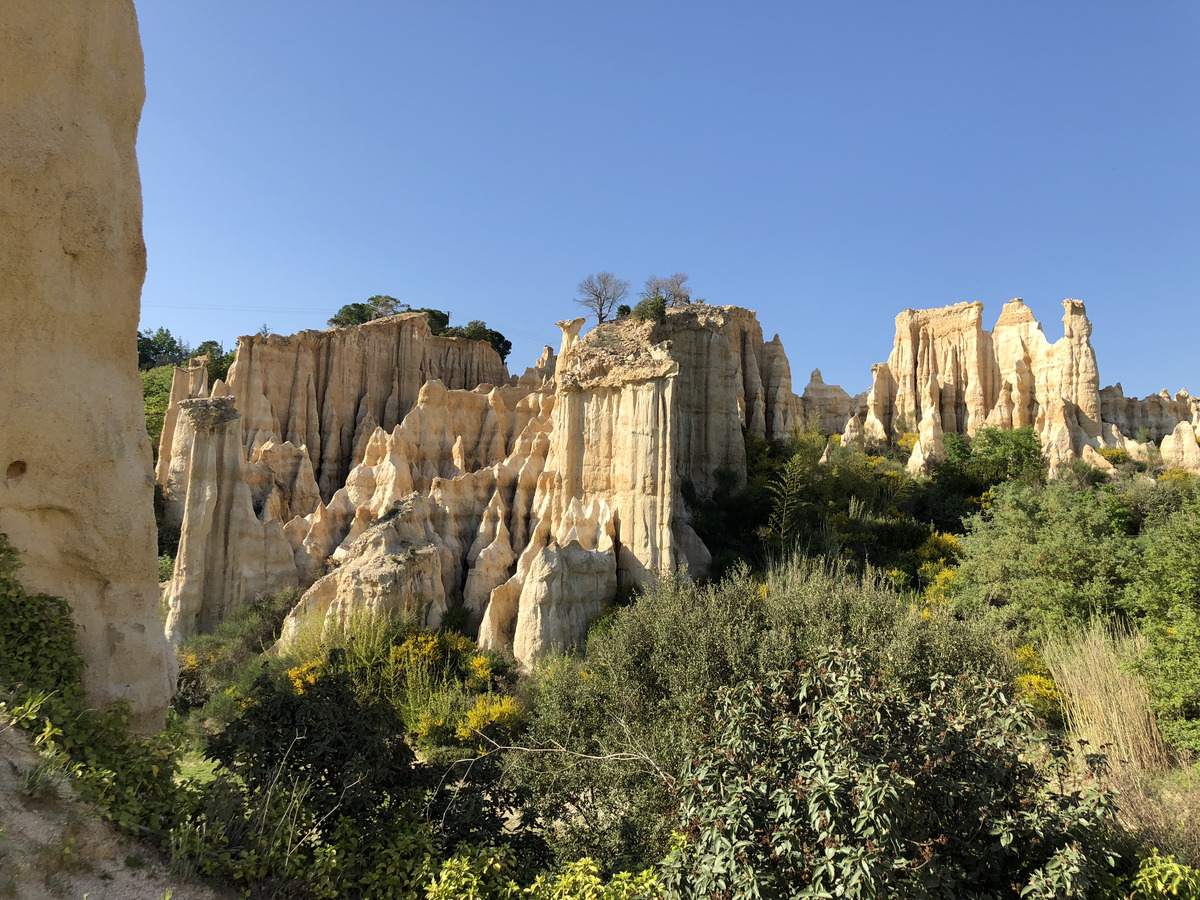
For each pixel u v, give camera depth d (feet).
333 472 202.90
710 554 121.70
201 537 119.85
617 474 120.47
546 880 33.01
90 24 35.63
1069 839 28.99
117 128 36.86
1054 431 193.88
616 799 48.47
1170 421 255.50
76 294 34.12
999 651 61.46
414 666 91.76
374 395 221.05
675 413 120.06
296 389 204.85
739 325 220.64
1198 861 36.42
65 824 22.44
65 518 33.14
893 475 170.30
